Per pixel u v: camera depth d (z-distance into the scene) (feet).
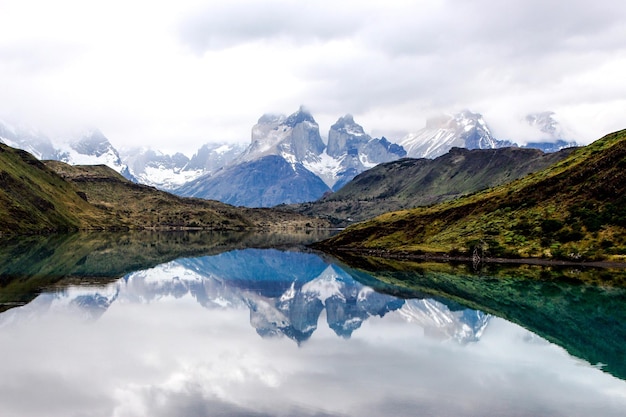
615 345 251.19
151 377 200.64
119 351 234.38
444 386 193.57
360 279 505.25
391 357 233.14
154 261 648.79
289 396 182.70
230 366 216.74
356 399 180.14
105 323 288.30
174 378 200.13
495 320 309.01
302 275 546.26
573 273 485.97
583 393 186.39
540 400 179.93
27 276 454.40
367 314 335.67
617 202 601.21
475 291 414.41
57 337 254.68
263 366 217.56
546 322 301.84
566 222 609.42
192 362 221.05
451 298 386.32
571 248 564.71
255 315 327.88
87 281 438.81
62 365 212.23
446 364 221.66
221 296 403.34
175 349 240.32
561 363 222.48
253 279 516.32
